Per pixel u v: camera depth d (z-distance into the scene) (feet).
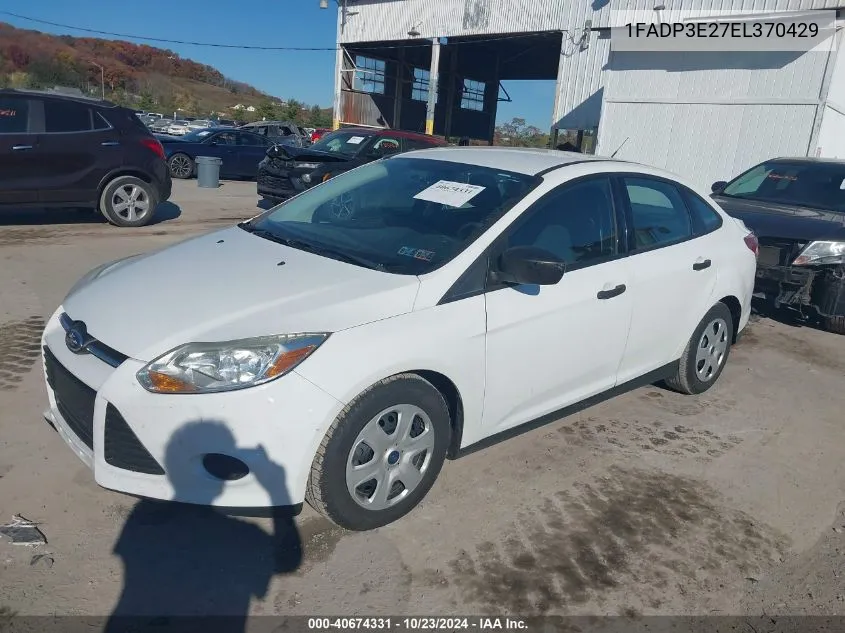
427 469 10.53
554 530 10.57
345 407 9.30
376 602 8.87
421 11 85.92
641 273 13.30
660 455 13.21
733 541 10.68
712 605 9.27
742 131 51.24
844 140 55.21
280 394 8.86
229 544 9.76
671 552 10.29
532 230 11.63
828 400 16.60
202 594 8.81
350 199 13.25
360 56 101.96
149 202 32.63
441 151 14.49
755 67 50.08
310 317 9.37
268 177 35.73
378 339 9.50
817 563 10.29
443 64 114.21
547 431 13.87
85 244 27.81
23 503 10.28
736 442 14.03
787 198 25.02
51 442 12.00
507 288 11.02
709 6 54.44
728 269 15.55
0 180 28.71
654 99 55.52
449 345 10.17
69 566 9.10
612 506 11.35
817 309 20.67
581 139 78.23
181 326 9.30
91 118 30.76
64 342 10.14
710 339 15.85
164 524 10.09
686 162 54.39
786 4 49.78
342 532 10.18
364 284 10.14
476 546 10.06
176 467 8.98
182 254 11.87
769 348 20.27
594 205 12.84
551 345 11.73
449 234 11.34
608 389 13.51
